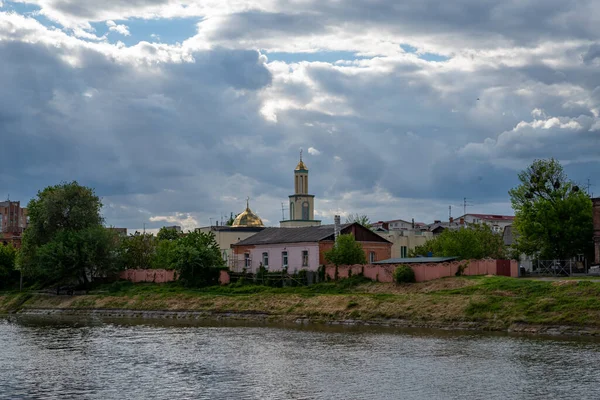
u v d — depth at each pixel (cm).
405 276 8744
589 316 6500
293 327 7812
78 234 11600
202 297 9969
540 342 6056
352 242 9912
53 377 5025
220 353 5981
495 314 7081
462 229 10362
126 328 8162
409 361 5359
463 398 4203
